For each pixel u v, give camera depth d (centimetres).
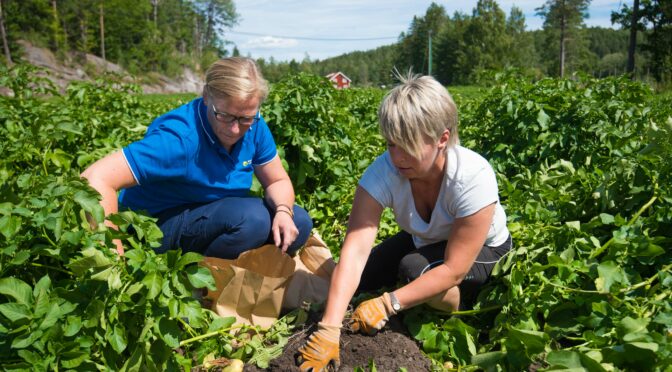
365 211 259
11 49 4778
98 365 206
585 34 7906
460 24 8862
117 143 483
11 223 197
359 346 252
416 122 218
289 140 455
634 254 262
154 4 7962
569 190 371
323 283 302
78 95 634
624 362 216
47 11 5256
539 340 227
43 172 344
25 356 187
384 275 306
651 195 309
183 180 279
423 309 276
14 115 490
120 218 215
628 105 491
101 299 206
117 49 6331
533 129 486
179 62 7325
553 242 293
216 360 250
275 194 308
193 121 269
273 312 275
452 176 242
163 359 222
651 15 4119
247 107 255
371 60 17700
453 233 250
